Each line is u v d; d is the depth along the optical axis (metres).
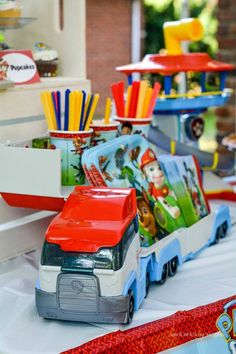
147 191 1.05
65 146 1.03
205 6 4.17
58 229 0.85
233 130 2.36
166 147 1.40
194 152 1.44
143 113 1.15
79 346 0.76
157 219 1.03
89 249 0.82
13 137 1.12
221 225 1.23
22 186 0.99
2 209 1.08
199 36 1.42
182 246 1.06
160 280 0.98
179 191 1.13
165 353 0.81
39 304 0.84
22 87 1.12
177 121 1.50
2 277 1.01
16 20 1.21
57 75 1.37
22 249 1.11
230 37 2.32
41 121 1.17
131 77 1.44
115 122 1.14
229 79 2.34
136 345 0.78
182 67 1.39
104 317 0.83
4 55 1.14
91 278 0.81
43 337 0.81
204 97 1.44
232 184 1.69
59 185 0.96
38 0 1.37
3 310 0.89
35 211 1.15
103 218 0.86
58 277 0.82
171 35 1.45
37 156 0.97
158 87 1.16
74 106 1.03
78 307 0.83
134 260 0.88
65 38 1.35
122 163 1.03
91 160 0.97
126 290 0.83
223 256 1.12
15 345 0.78
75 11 1.33
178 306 0.90
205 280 1.01
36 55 1.31
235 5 2.29
